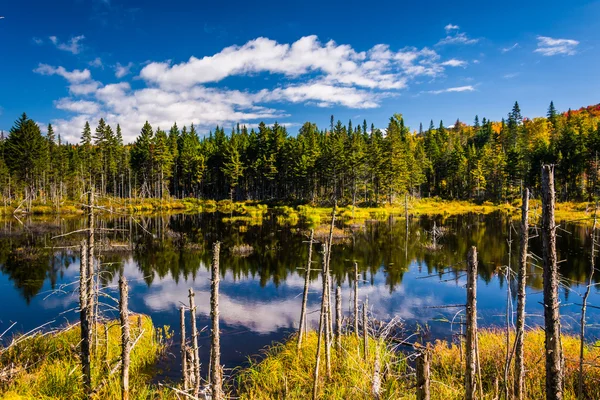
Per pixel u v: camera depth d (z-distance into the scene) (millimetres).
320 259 29047
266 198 85500
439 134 110562
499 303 18469
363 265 27016
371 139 92438
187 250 32719
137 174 79062
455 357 10594
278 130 81875
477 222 48938
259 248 33688
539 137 93062
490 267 25422
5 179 57469
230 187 91812
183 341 9266
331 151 68812
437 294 20328
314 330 13891
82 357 7855
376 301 19141
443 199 82375
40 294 20359
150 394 9219
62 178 67312
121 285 6273
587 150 57719
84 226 43938
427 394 4785
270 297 20031
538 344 10625
